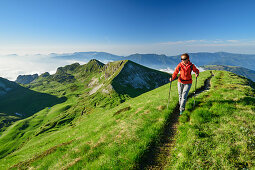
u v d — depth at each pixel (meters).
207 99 12.26
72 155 10.05
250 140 6.61
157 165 6.90
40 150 16.48
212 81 20.94
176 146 7.83
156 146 8.20
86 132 15.51
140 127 10.25
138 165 6.98
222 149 6.51
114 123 14.05
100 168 7.29
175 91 18.72
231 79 20.98
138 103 20.12
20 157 17.80
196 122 9.02
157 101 15.35
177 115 11.27
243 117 8.41
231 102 10.55
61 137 22.59
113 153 8.28
